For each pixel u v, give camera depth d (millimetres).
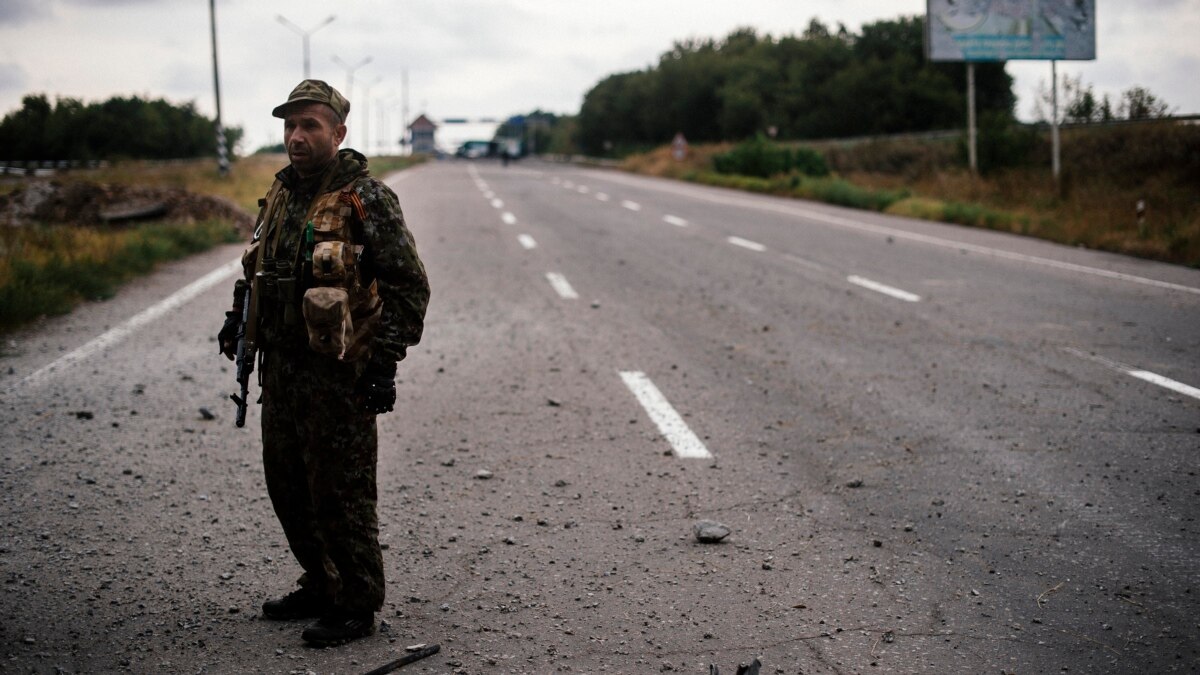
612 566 4230
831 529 4699
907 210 24734
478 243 17531
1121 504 5035
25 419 6293
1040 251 16750
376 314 3240
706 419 6609
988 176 31422
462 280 12945
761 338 9359
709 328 9844
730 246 17344
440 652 3426
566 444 6031
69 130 65250
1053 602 3910
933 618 3760
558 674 3279
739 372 7973
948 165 39969
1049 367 8133
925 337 9414
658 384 7551
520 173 57500
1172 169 30734
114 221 17297
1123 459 5758
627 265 14656
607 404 6969
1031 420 6598
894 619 3746
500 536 4555
